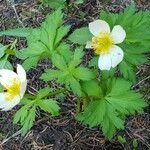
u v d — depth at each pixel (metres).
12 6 0.23
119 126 0.16
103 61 0.16
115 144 0.19
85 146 0.19
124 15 0.17
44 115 0.20
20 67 0.16
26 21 0.23
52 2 0.23
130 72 0.16
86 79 0.16
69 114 0.20
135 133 0.19
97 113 0.16
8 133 0.20
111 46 0.16
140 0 0.23
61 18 0.17
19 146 0.19
